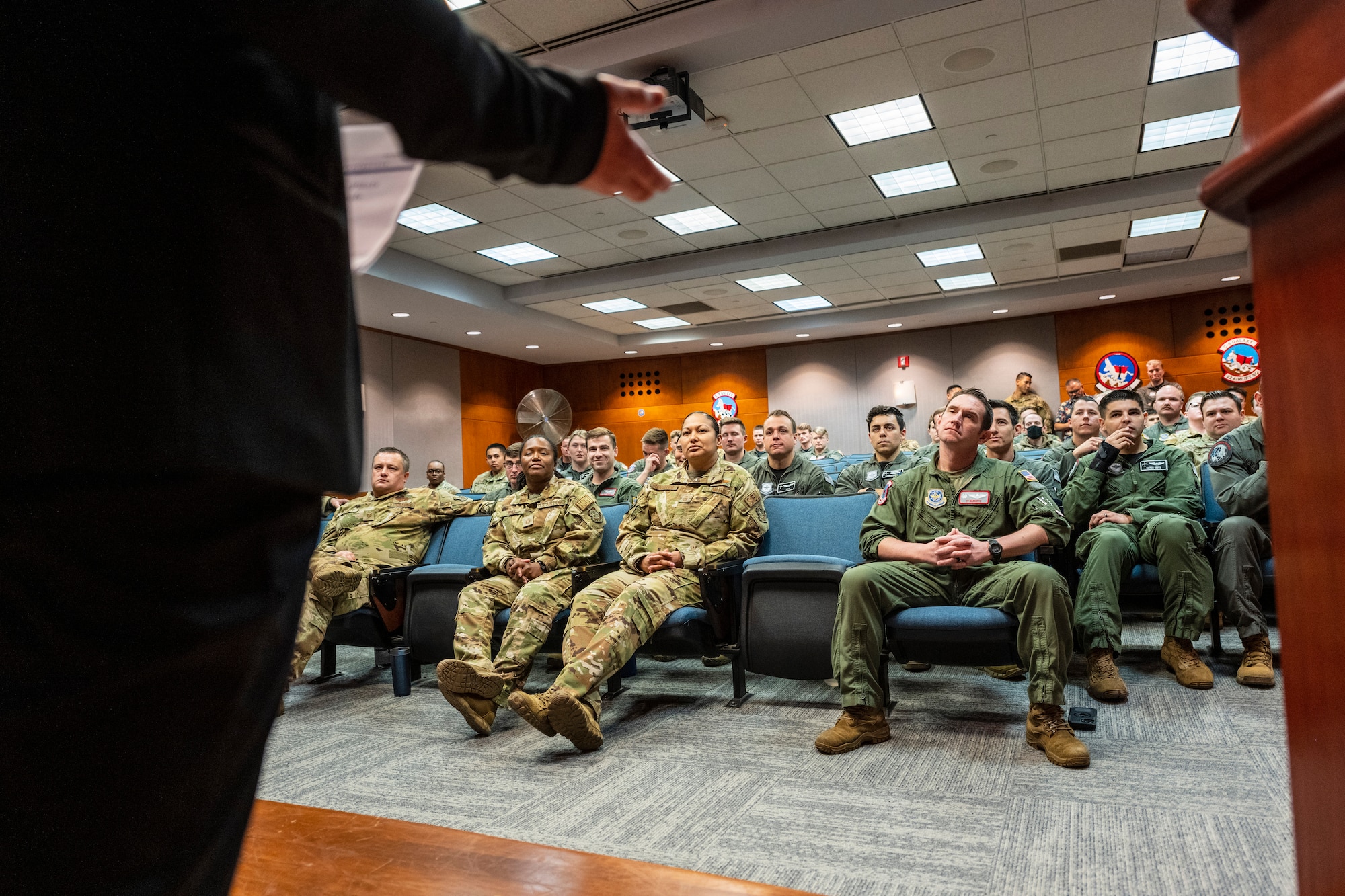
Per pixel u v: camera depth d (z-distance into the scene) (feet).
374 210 1.53
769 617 9.15
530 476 11.43
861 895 5.08
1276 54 1.28
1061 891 5.01
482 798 7.07
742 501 10.19
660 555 9.71
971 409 8.86
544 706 7.91
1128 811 6.07
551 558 10.71
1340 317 1.15
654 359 45.88
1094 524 10.37
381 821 3.95
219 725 1.10
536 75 1.33
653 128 17.78
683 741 8.37
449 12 1.15
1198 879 5.05
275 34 1.00
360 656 14.33
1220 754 7.06
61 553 0.97
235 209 1.05
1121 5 14.52
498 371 44.01
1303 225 1.24
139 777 1.02
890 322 38.29
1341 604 1.17
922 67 16.37
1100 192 23.73
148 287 0.99
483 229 25.46
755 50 15.44
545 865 3.45
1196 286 33.86
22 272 0.97
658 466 17.20
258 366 1.08
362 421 1.35
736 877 5.38
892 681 10.44
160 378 0.98
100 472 0.96
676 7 14.90
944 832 5.90
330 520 12.80
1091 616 9.03
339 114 1.29
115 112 0.99
